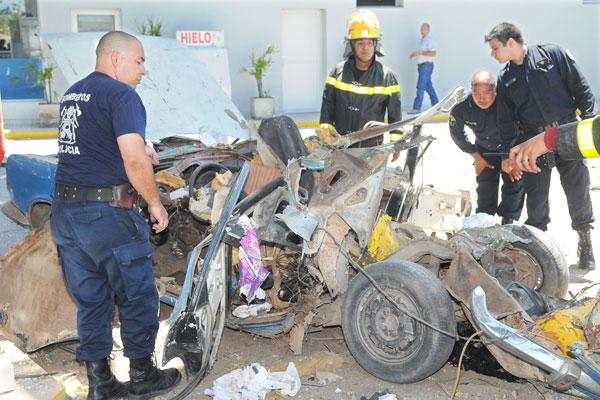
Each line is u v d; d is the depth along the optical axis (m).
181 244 5.52
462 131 6.28
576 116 5.79
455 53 17.58
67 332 4.34
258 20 16.23
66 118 3.59
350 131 6.38
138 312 3.73
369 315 4.00
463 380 4.03
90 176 3.53
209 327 3.86
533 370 3.59
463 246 4.11
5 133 13.82
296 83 17.19
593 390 3.33
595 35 18.31
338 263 4.09
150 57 6.20
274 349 4.50
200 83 6.29
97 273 3.74
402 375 3.87
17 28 14.83
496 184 6.40
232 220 3.99
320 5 16.58
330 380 4.03
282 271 4.39
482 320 3.56
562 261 4.77
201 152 5.45
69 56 5.74
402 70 17.28
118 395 3.88
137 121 3.46
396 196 4.98
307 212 4.11
